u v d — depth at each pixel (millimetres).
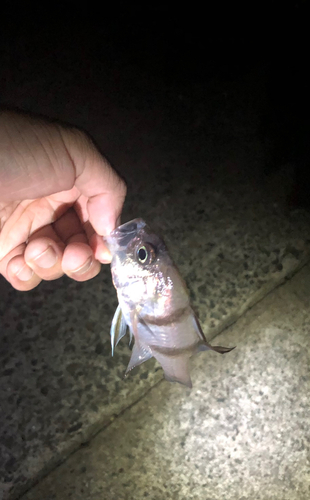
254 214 392
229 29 510
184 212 391
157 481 302
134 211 390
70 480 300
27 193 240
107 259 285
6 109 222
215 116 443
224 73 473
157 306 236
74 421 314
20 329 342
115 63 465
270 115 448
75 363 330
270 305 355
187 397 322
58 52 465
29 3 494
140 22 501
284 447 313
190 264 369
